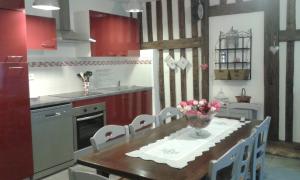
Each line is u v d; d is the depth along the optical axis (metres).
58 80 4.39
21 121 3.19
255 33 4.26
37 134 3.35
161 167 1.74
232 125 2.78
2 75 3.00
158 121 3.07
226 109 4.12
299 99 4.05
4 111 3.03
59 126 3.60
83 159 1.92
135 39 5.28
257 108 4.13
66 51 4.50
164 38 5.21
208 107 2.36
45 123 3.43
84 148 3.99
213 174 1.57
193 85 5.00
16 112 3.13
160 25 5.22
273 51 4.09
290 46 4.01
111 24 4.72
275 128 4.21
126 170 1.71
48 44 3.79
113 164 1.81
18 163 3.19
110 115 4.42
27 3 3.90
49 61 4.25
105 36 4.62
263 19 4.17
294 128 4.13
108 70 5.23
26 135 3.24
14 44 3.10
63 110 3.64
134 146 2.17
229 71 4.41
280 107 4.20
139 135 2.50
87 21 4.35
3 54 3.01
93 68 4.96
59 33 4.03
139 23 5.45
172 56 5.18
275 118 4.20
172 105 5.30
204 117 2.37
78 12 4.44
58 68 4.38
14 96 3.11
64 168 3.72
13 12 3.08
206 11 4.60
